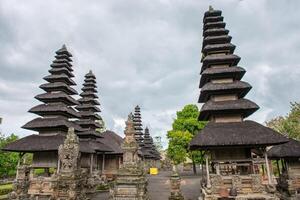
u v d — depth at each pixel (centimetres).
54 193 2700
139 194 2520
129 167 2631
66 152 2836
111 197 2638
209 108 2762
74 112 3975
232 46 3145
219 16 3384
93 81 5328
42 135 3541
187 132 5131
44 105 3766
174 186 2702
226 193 2278
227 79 3031
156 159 9725
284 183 2966
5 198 3100
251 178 2334
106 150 4825
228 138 2469
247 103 2752
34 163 3394
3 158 4800
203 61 3133
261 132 2520
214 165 2777
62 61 4128
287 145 2972
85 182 3152
